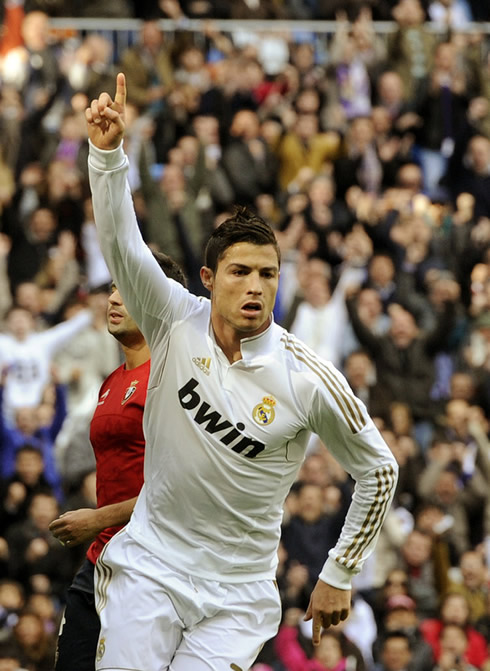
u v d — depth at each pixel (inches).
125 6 1753.2
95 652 537.6
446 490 1283.2
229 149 1593.3
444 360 1464.1
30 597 1107.9
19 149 1568.7
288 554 1167.6
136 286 506.0
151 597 508.1
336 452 521.7
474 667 1155.9
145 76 1670.8
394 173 1651.1
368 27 1765.5
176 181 1488.7
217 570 514.0
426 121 1718.8
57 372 1300.4
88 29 1736.0
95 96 1621.6
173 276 565.3
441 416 1387.8
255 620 520.4
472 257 1567.4
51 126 1592.0
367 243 1546.5
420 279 1517.0
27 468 1181.1
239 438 502.9
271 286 503.5
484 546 1272.1
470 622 1182.3
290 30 1808.6
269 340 509.0
